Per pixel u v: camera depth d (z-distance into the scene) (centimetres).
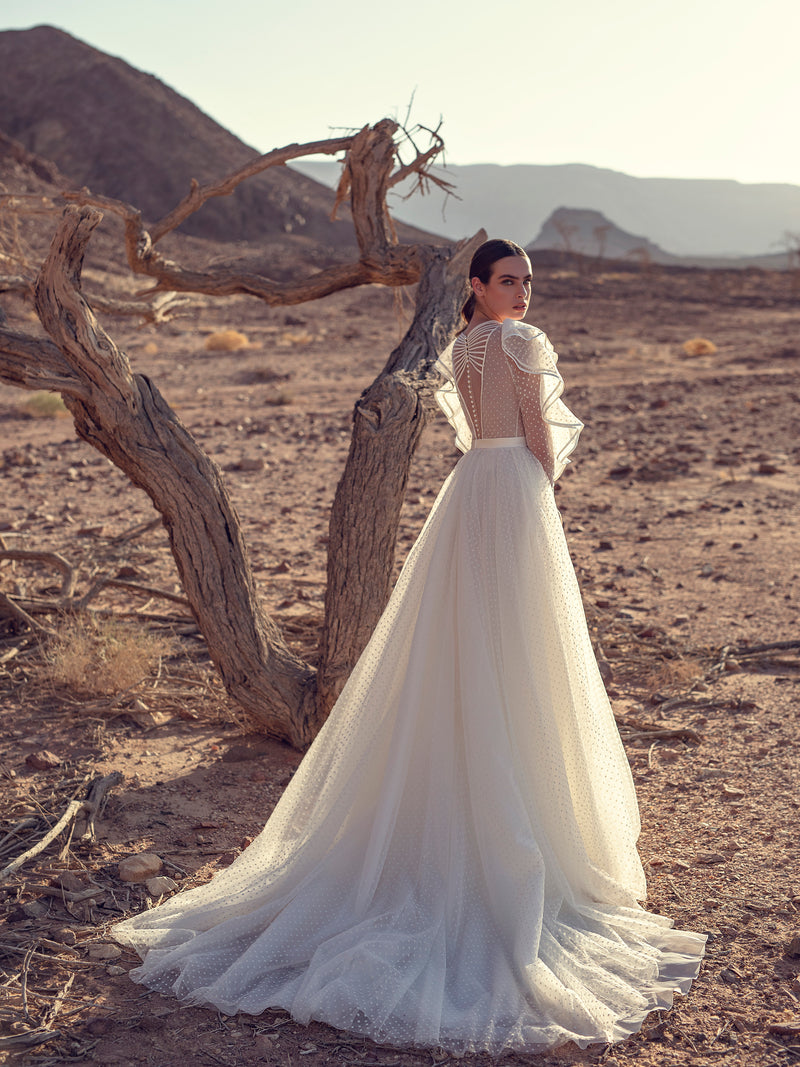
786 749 434
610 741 312
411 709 285
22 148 9212
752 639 588
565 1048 246
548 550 289
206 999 262
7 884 320
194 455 420
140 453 409
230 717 471
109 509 962
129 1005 263
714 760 428
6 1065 237
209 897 300
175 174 15350
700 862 341
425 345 460
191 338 3103
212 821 369
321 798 297
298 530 888
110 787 391
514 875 271
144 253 565
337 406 1794
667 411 1733
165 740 446
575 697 290
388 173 543
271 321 3759
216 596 426
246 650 430
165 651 549
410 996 254
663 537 854
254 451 1316
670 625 619
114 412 402
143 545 807
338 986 255
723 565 756
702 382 2159
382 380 429
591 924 288
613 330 3606
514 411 293
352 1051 245
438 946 269
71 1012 259
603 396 1942
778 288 6544
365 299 4906
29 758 414
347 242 14438
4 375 394
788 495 1023
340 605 422
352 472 424
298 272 6556
